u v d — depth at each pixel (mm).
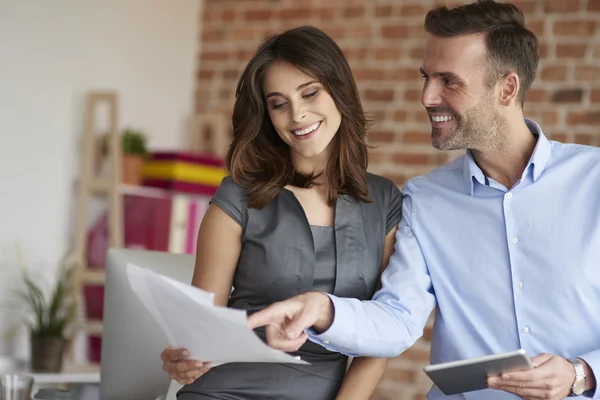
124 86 6098
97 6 5852
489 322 2617
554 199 2584
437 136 2674
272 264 2498
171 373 2250
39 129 5449
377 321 2430
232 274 2551
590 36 5426
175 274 2646
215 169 5824
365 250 2592
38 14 5434
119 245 5434
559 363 2238
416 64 5934
